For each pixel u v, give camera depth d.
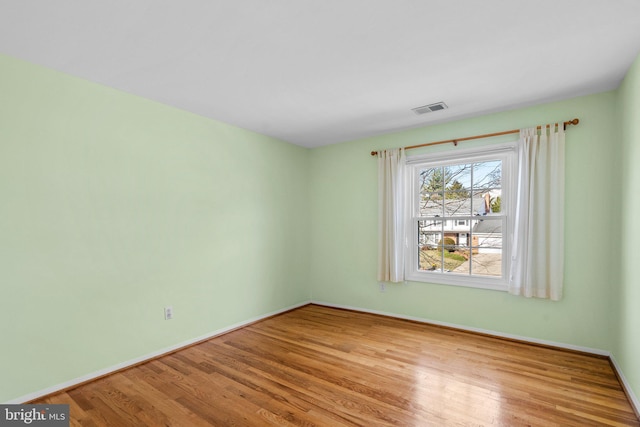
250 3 1.65
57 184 2.38
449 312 3.69
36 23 1.80
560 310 3.05
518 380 2.47
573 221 2.98
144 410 2.12
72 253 2.45
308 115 3.42
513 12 1.72
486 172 3.54
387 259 4.00
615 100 2.78
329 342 3.29
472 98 2.96
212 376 2.58
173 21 1.80
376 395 2.27
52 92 2.36
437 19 1.79
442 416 2.02
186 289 3.24
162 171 3.05
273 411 2.10
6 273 2.13
